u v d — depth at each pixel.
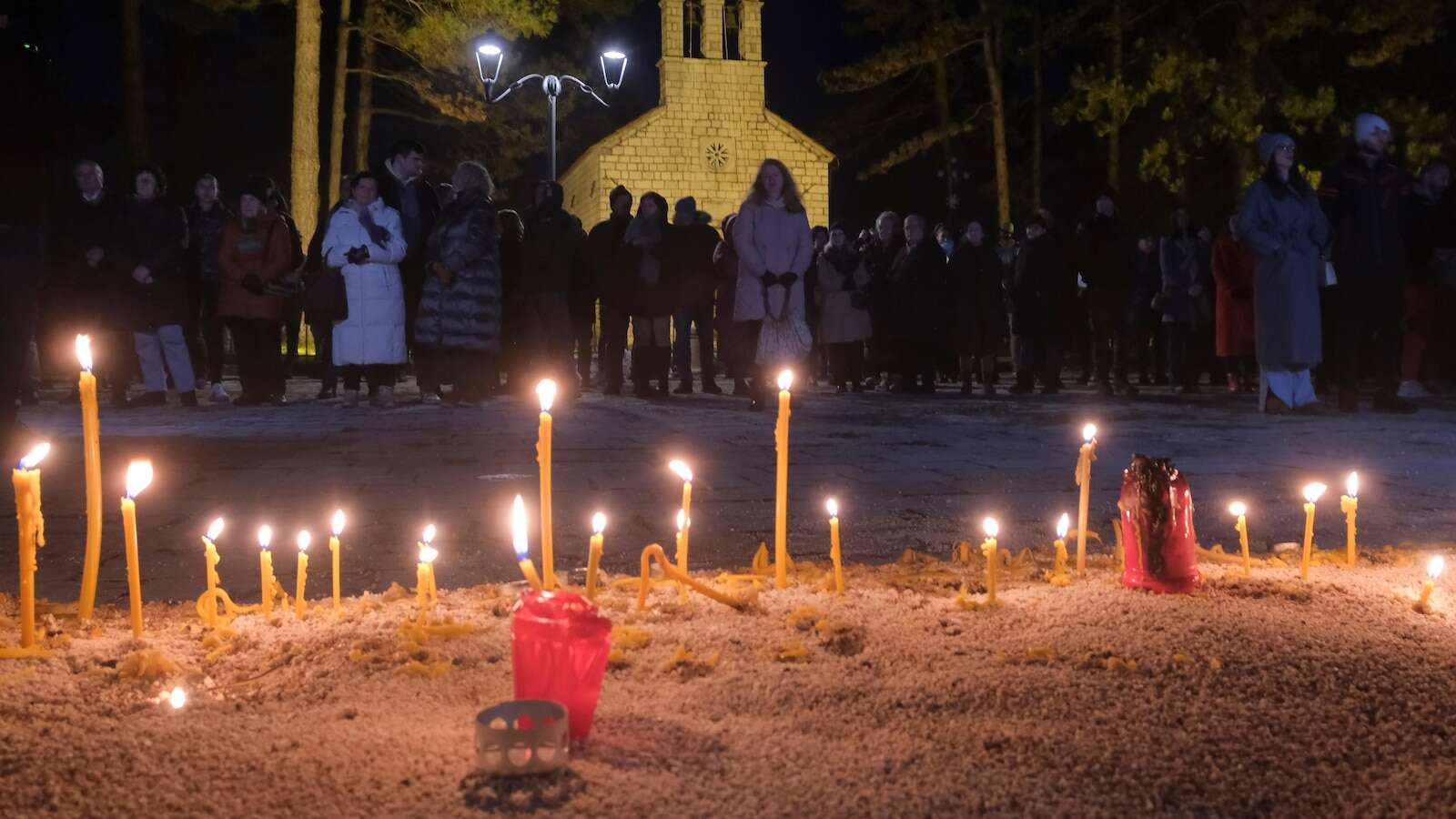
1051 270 12.49
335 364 10.77
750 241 10.14
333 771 1.92
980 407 10.95
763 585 3.33
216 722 2.19
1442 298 12.08
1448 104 23.80
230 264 10.80
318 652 2.63
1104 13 26.69
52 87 5.92
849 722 2.21
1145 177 23.58
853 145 38.53
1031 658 2.53
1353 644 2.63
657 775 1.90
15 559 4.18
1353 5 22.12
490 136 34.16
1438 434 8.20
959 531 4.68
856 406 11.11
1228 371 12.95
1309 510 3.37
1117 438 8.09
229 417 9.85
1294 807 1.88
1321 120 22.30
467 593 3.37
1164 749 2.06
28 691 2.35
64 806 1.83
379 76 26.62
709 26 38.94
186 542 4.47
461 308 10.62
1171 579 3.12
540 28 22.92
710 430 8.78
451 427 8.95
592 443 7.84
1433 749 2.11
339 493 5.68
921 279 12.62
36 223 6.09
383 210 10.39
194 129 32.28
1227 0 23.28
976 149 35.62
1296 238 9.72
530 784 1.82
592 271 12.43
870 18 31.14
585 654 2.01
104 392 12.89
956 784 1.90
